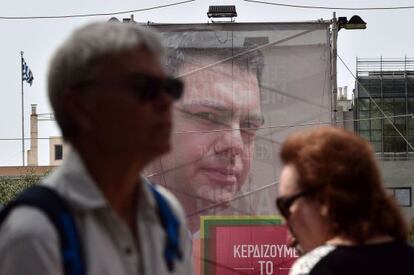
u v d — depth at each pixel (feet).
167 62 68.39
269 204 67.67
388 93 236.63
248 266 66.59
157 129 12.51
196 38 68.54
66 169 12.30
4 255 11.43
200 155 68.13
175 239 13.41
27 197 11.71
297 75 68.59
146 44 12.50
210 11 77.87
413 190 223.51
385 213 14.80
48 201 11.74
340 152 15.02
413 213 221.25
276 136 68.39
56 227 11.61
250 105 68.49
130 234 12.46
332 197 14.78
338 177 14.85
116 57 12.25
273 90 68.64
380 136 234.38
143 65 12.37
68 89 12.39
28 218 11.50
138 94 12.28
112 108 12.26
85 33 12.35
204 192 67.92
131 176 12.70
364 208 14.74
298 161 15.26
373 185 14.96
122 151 12.41
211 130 68.23
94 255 11.94
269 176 67.97
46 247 11.41
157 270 12.87
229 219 67.41
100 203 12.14
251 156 68.18
